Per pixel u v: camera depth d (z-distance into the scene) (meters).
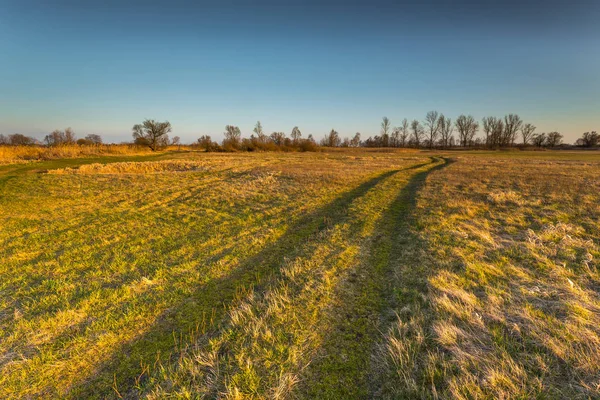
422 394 3.47
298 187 18.81
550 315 4.82
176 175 25.30
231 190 17.84
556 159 45.31
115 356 4.37
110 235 9.99
